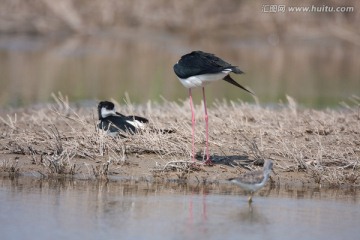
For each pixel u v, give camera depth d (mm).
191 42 32875
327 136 14633
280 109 18641
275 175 12539
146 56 29469
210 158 13078
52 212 10367
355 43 33906
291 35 34062
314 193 11836
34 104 19484
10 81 23125
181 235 9414
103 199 11141
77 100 20391
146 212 10453
